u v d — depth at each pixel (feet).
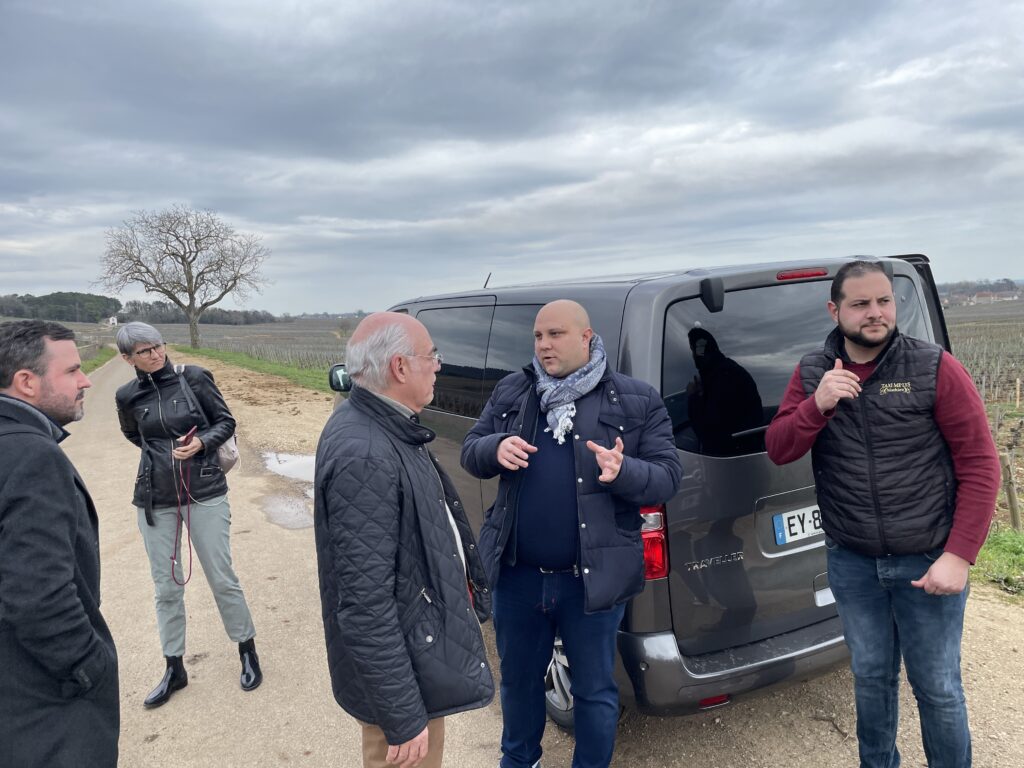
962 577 6.65
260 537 19.72
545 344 7.77
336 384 14.94
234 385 70.03
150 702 10.96
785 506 8.75
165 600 11.15
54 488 5.59
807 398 7.50
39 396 6.00
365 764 6.53
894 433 6.98
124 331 10.61
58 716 5.66
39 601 5.34
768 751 9.10
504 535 7.88
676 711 8.10
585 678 7.76
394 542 5.79
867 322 6.93
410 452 6.20
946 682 7.09
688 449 8.14
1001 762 8.66
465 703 6.08
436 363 6.46
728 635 8.43
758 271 8.95
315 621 14.01
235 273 189.06
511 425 8.23
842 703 10.10
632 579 7.52
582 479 7.52
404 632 5.90
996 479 6.72
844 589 7.62
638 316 8.34
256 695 11.25
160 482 10.80
